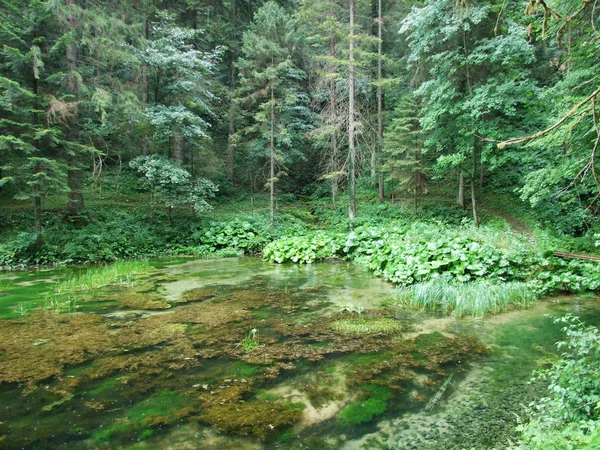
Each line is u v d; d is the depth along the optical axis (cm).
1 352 464
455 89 1220
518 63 1161
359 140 1814
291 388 378
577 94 798
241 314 627
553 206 1272
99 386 380
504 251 834
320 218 1800
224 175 2072
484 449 279
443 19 1174
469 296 655
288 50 1664
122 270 1008
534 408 334
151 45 1400
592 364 289
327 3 1616
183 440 291
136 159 1400
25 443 286
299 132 2009
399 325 571
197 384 385
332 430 306
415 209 1612
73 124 1230
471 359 444
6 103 966
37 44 1086
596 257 761
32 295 752
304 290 804
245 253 1402
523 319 593
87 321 587
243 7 2192
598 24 645
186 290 802
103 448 280
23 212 1323
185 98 1495
